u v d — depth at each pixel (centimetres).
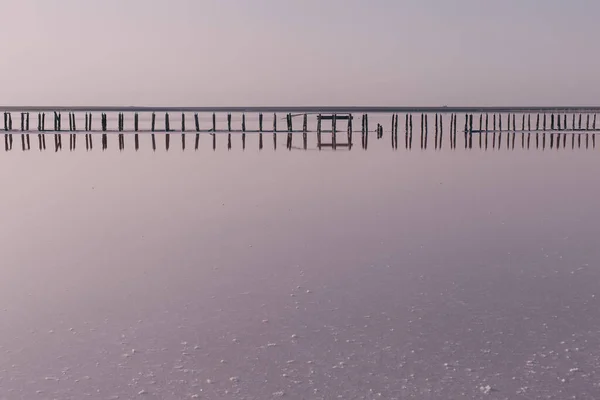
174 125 7438
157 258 967
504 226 1190
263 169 2308
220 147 3550
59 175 2111
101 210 1391
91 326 687
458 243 1052
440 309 728
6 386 555
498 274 865
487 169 2294
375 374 572
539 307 732
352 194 1625
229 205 1454
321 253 990
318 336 655
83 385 557
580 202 1484
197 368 587
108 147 3519
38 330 677
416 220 1255
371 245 1041
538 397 530
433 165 2458
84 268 913
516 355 605
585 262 921
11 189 1752
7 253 1002
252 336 657
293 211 1366
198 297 779
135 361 602
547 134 5056
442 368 582
